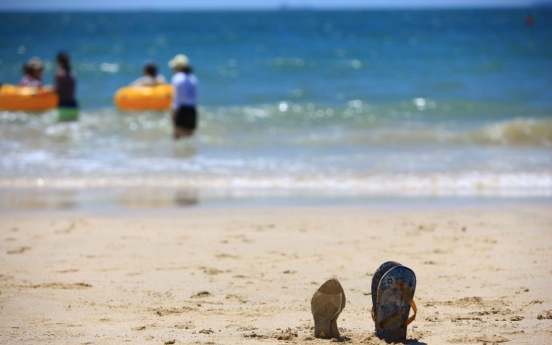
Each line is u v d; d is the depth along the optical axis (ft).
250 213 35.86
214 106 84.99
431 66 127.65
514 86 101.65
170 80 121.29
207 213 35.88
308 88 102.12
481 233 31.24
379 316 17.04
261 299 21.79
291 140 60.70
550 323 18.29
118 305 21.06
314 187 43.14
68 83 68.59
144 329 18.30
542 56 139.95
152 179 45.11
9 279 24.13
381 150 56.44
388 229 32.22
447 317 19.20
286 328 18.40
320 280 24.13
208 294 22.34
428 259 26.81
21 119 68.80
